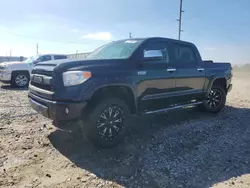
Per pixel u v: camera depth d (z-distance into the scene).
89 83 3.83
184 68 5.45
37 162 3.70
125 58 4.44
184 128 5.35
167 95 5.12
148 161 3.84
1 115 6.16
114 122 4.18
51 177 3.30
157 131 5.11
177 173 3.51
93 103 3.98
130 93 4.43
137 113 4.62
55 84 3.84
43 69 4.21
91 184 3.16
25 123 5.54
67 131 4.91
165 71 5.00
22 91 10.88
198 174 3.51
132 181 3.27
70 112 3.76
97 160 3.82
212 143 4.62
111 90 4.23
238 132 5.28
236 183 3.29
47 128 5.19
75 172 3.45
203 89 6.08
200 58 5.98
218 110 6.69
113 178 3.32
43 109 4.06
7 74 11.88
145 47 4.75
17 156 3.87
